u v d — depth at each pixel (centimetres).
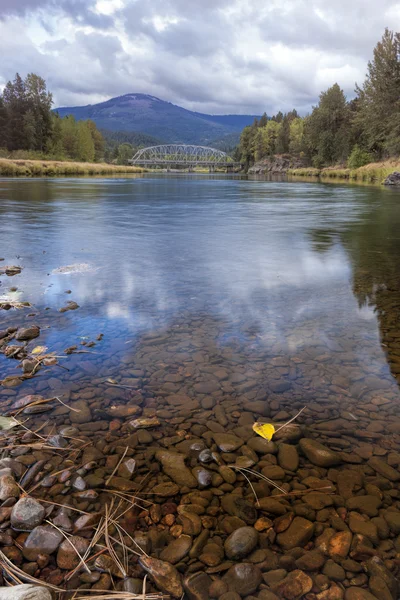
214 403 237
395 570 135
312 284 483
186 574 134
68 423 218
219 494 170
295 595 127
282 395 244
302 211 1383
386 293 444
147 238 830
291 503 165
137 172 9019
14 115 8362
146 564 137
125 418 223
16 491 169
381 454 193
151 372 271
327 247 729
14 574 134
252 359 289
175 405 235
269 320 364
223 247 732
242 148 15038
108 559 139
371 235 862
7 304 399
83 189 2528
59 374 269
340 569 136
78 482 175
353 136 6950
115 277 516
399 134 4797
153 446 201
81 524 153
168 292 450
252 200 1872
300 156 10388
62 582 131
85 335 331
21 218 1147
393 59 5050
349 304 407
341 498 167
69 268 563
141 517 158
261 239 819
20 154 7350
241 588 129
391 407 231
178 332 338
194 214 1300
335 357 291
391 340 319
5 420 220
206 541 147
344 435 207
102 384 256
